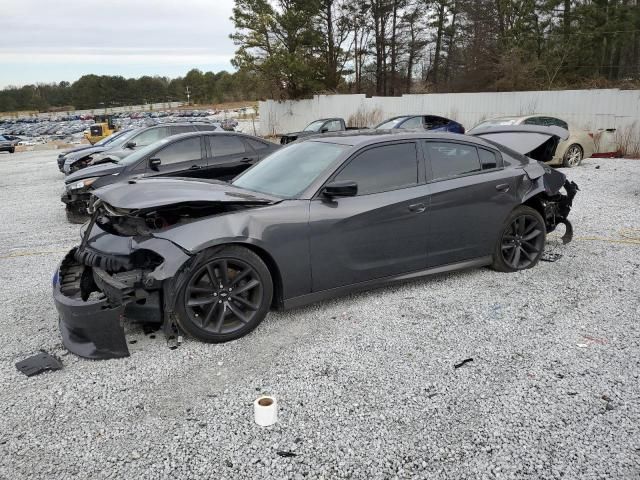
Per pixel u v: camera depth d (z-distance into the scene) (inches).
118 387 128.5
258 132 1321.4
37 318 176.4
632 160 571.8
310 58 1312.7
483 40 1268.5
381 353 143.7
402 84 1640.0
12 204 438.9
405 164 180.7
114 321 140.3
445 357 141.0
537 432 108.3
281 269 155.4
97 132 1298.0
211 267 145.7
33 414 118.3
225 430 110.8
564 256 231.3
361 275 170.9
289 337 154.5
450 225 187.3
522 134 253.8
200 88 5201.8
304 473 97.4
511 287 193.0
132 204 145.3
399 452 102.7
